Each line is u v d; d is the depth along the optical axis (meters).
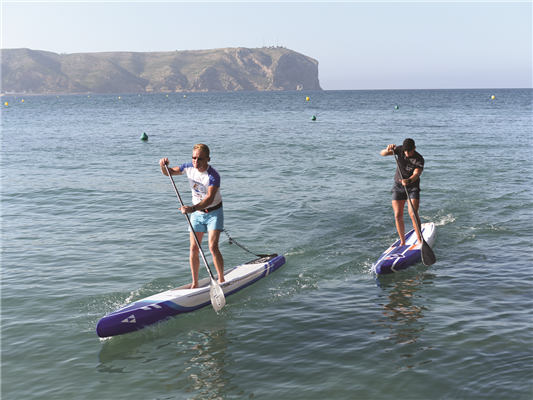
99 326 4.39
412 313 4.81
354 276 5.98
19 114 48.78
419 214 8.74
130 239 7.50
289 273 6.14
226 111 49.22
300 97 110.06
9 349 4.26
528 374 3.60
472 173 12.68
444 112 42.69
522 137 21.25
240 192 10.77
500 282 5.59
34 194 10.70
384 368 3.77
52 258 6.62
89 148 18.91
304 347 4.19
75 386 3.68
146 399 3.48
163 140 21.81
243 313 5.02
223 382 3.68
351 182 11.82
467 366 3.75
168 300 4.95
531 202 9.45
